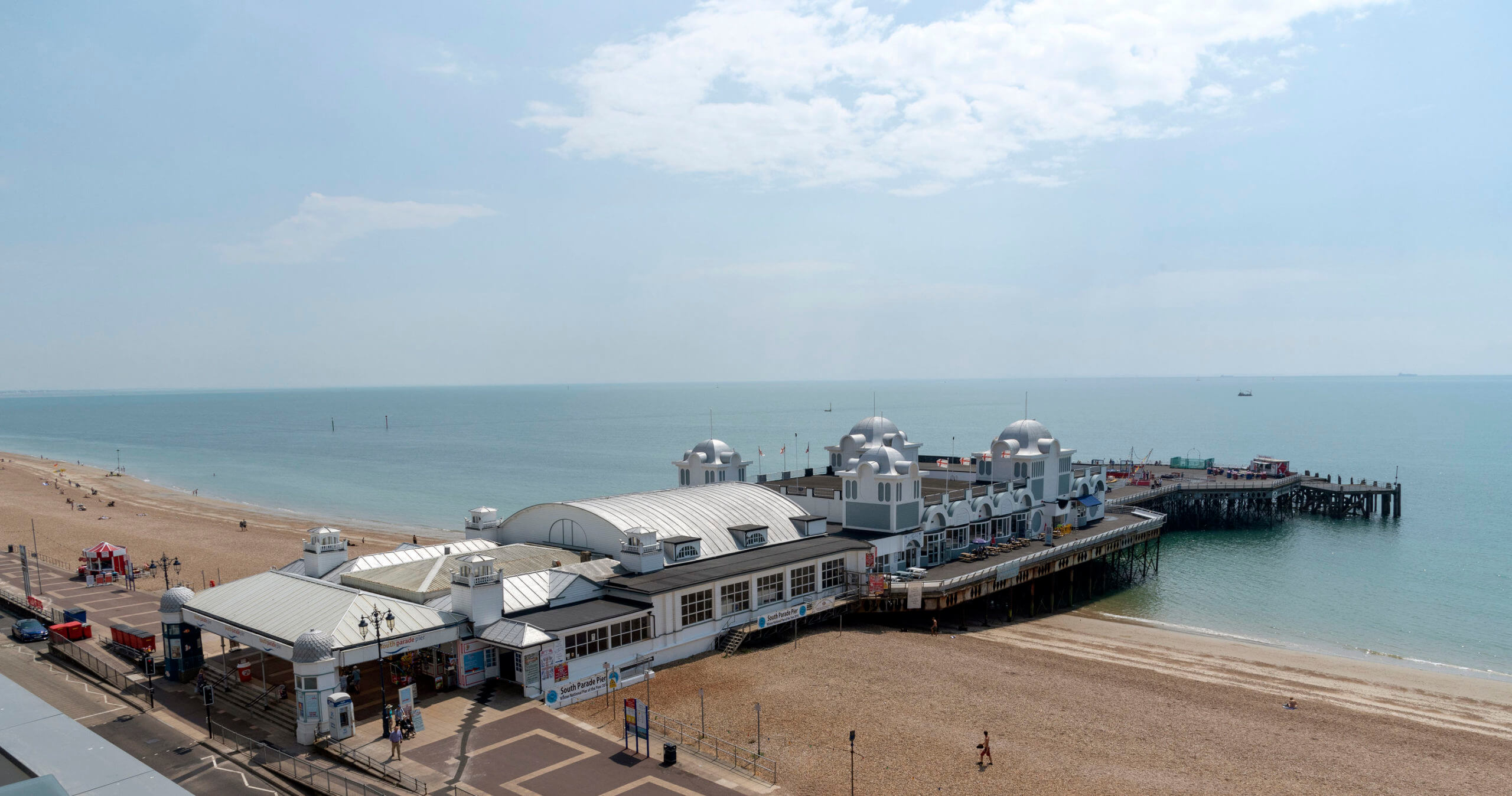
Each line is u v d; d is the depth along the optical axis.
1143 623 81.38
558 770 40.31
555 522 70.56
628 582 59.34
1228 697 57.50
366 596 50.00
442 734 44.16
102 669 54.84
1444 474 198.38
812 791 40.06
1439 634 78.06
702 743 45.25
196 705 49.22
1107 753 46.44
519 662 49.88
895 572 76.44
